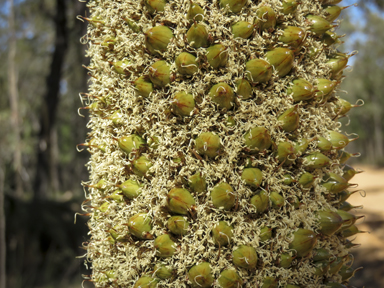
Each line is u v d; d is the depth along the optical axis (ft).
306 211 0.57
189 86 0.56
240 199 0.56
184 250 0.56
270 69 0.55
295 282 0.57
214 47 0.55
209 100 0.56
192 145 0.57
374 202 5.21
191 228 0.56
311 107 0.58
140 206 0.58
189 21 0.56
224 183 0.55
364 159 13.69
